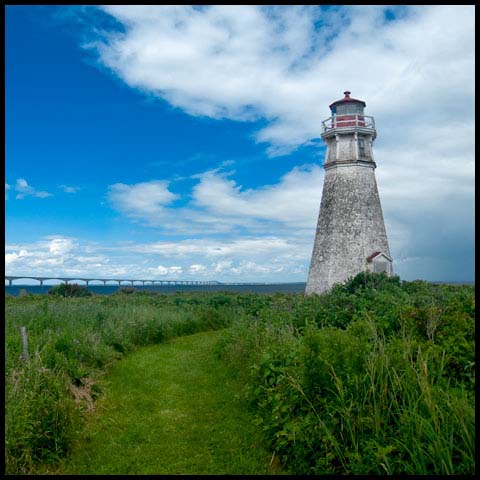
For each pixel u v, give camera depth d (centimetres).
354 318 1239
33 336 1309
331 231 3869
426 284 2358
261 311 1758
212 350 1683
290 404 722
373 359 680
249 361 1129
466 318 852
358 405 631
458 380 719
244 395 1002
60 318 1781
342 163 3956
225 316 2508
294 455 684
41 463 725
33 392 773
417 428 557
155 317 2064
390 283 2484
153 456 777
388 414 616
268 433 771
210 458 759
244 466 718
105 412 987
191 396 1098
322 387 696
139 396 1105
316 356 715
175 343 1917
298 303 1919
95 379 1159
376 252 3781
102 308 2236
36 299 3027
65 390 927
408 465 534
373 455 571
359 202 3872
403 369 675
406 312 977
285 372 803
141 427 903
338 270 3762
